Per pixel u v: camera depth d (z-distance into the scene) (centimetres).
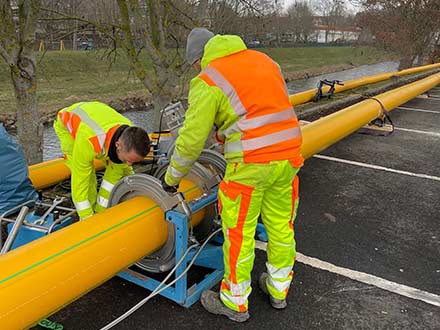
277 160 226
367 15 1888
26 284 192
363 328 261
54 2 591
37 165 430
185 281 266
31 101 476
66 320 259
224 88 217
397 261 335
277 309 273
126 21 554
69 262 208
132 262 246
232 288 253
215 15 645
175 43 645
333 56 4116
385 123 778
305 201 442
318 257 337
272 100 223
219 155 302
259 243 353
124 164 302
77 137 272
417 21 1784
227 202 236
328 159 592
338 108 926
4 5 433
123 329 253
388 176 530
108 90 1919
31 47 462
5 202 351
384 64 3834
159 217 258
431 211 430
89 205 288
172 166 229
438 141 714
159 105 588
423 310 278
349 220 403
